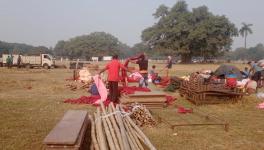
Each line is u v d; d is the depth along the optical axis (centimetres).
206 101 1664
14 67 6006
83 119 916
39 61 5891
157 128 1133
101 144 788
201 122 1209
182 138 1016
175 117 1315
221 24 11262
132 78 2503
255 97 1905
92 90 1900
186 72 5041
